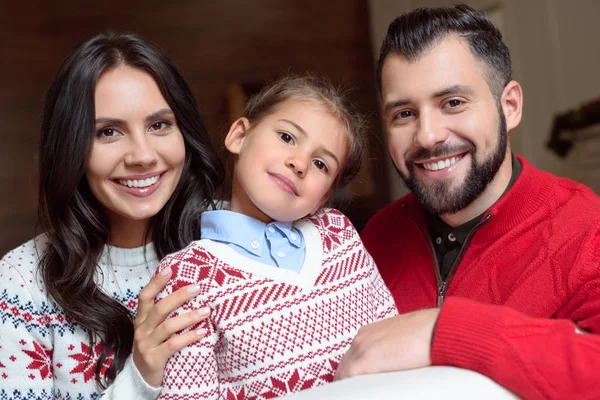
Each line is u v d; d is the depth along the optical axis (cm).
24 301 132
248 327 111
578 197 131
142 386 111
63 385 132
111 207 133
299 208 121
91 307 131
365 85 520
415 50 132
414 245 153
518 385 87
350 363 100
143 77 130
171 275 113
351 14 520
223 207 149
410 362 95
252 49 499
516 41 384
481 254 137
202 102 486
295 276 117
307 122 122
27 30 454
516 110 143
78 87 126
